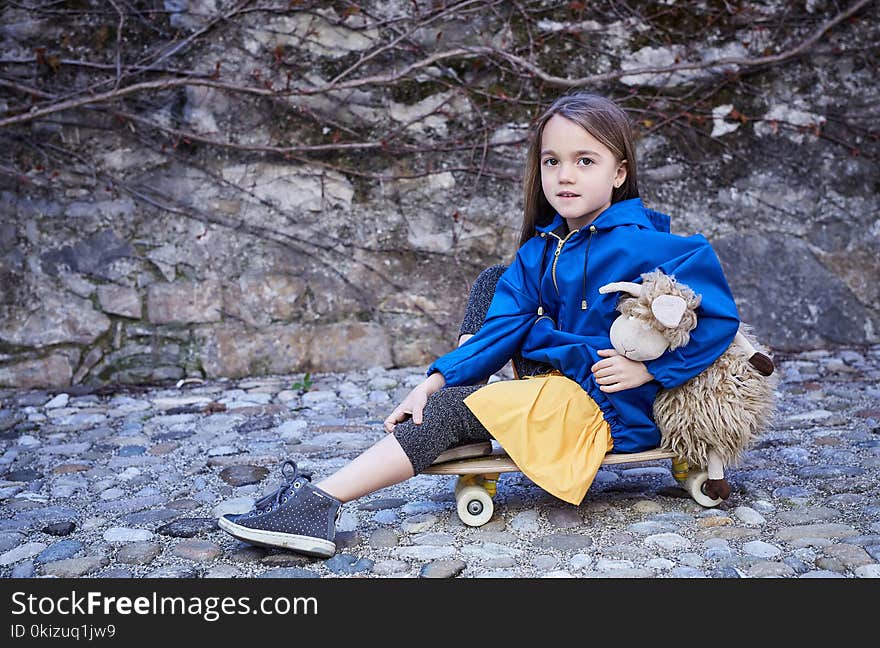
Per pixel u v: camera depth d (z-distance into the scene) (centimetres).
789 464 270
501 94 441
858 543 201
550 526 221
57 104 404
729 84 453
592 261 222
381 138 434
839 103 457
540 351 227
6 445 323
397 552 207
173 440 326
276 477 278
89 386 413
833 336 452
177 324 423
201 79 421
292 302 430
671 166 450
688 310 202
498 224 442
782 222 454
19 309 411
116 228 420
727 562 195
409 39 433
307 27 429
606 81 447
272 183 429
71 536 228
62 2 417
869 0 452
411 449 209
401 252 437
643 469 271
